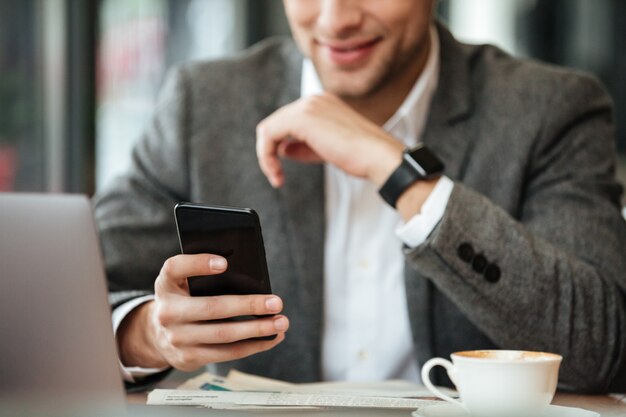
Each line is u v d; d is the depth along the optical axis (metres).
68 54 3.50
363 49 1.77
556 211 1.81
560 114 1.90
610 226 1.77
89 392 1.10
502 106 1.92
